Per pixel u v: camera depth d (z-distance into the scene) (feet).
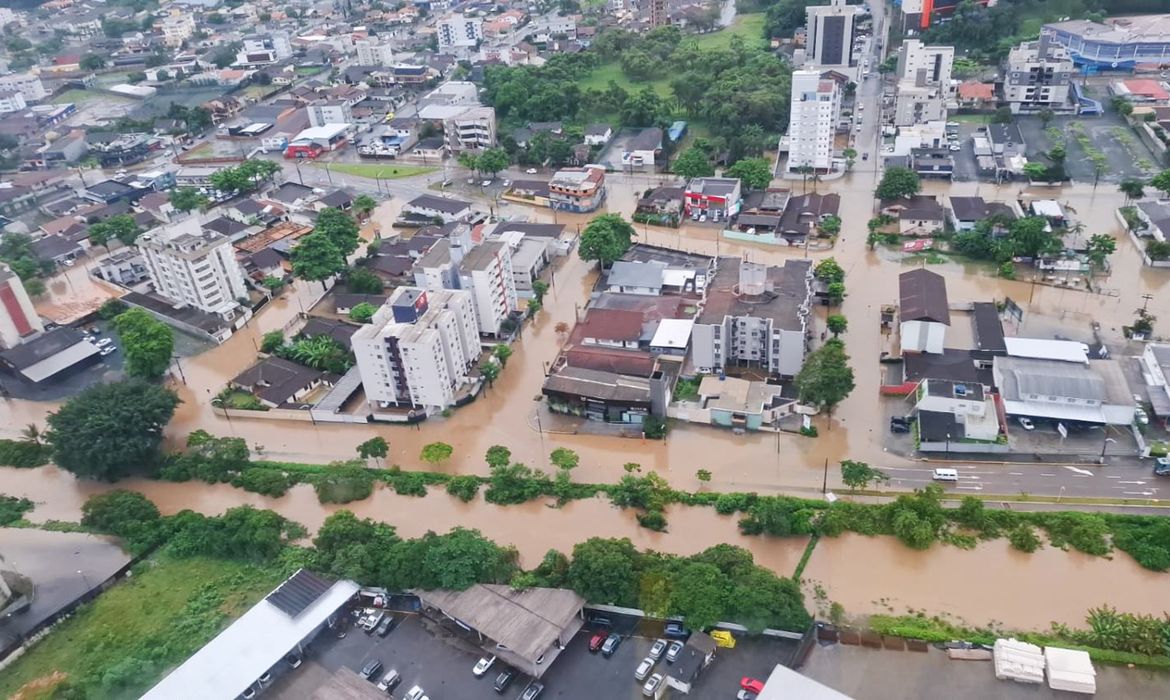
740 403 549.54
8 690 410.31
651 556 434.71
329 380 642.63
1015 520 452.76
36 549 496.64
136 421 542.16
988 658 384.27
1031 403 525.34
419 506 510.17
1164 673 369.91
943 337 569.64
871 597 420.77
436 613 431.84
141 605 451.94
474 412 593.83
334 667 407.85
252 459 564.30
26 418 629.10
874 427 539.29
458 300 607.37
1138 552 426.92
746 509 480.23
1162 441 502.79
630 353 618.03
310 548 474.49
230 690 387.34
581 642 410.11
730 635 398.42
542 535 479.00
